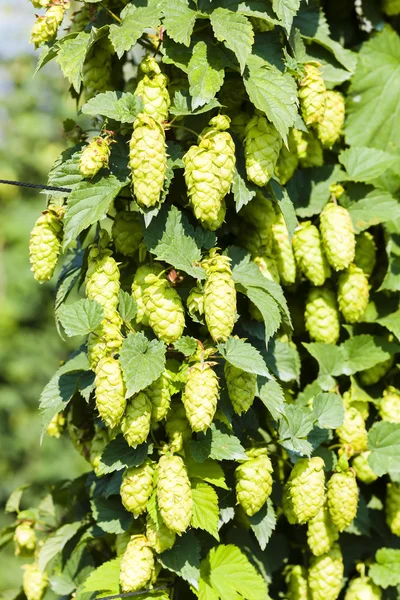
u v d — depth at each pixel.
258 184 1.35
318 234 1.45
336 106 1.44
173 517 1.31
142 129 1.30
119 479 1.39
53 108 4.06
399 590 1.47
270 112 1.33
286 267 1.43
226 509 1.38
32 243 1.37
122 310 1.35
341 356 1.45
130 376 1.30
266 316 1.34
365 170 1.46
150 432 1.35
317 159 1.46
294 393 1.46
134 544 1.34
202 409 1.30
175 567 1.35
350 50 1.48
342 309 1.45
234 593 1.37
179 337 1.33
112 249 1.40
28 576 1.50
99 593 1.40
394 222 1.46
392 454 1.43
